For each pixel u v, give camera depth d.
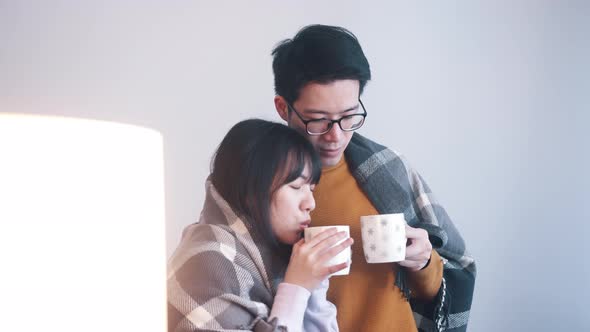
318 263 1.04
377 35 2.09
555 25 2.13
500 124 2.13
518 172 2.13
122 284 0.56
